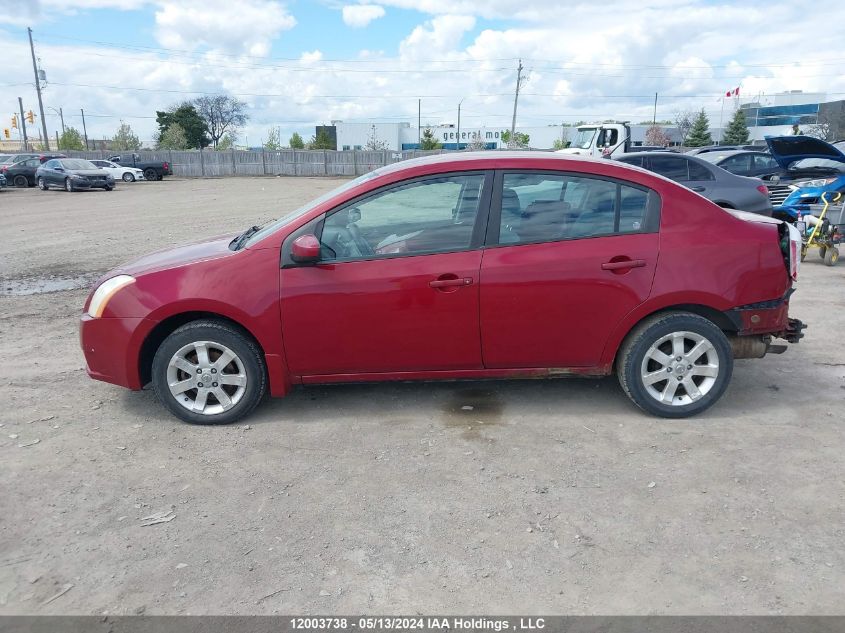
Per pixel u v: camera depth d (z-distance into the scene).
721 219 4.23
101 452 3.97
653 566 2.86
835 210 9.45
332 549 3.01
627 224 4.17
